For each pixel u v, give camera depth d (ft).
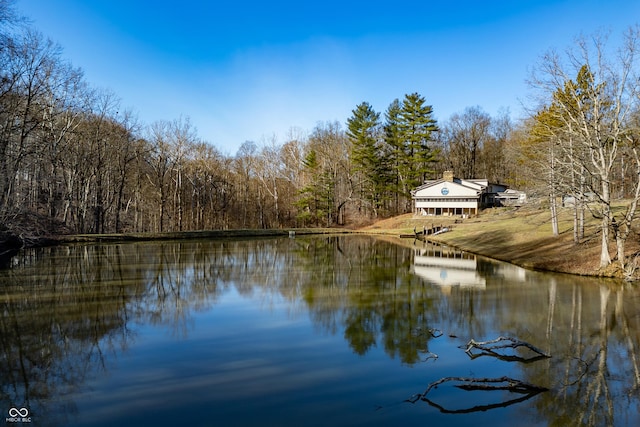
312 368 29.91
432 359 31.65
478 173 249.55
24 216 104.63
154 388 26.55
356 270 75.05
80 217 133.08
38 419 22.74
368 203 211.41
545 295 52.16
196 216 186.29
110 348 34.01
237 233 156.46
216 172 191.72
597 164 66.85
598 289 54.95
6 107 86.58
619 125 63.21
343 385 27.04
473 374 28.78
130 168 154.81
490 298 51.26
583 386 26.86
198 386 26.86
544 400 25.07
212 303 49.44
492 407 24.12
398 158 206.80
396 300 50.85
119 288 57.41
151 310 45.96
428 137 199.82
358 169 205.46
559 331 37.96
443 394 25.75
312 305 48.42
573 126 71.26
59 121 122.01
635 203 60.90
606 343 34.68
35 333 37.60
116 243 120.37
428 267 78.48
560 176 71.92
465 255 98.58
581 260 69.46
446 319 42.27
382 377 28.35
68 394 25.76
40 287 57.36
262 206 207.82
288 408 23.97
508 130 253.44
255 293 55.16
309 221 208.74
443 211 188.75
